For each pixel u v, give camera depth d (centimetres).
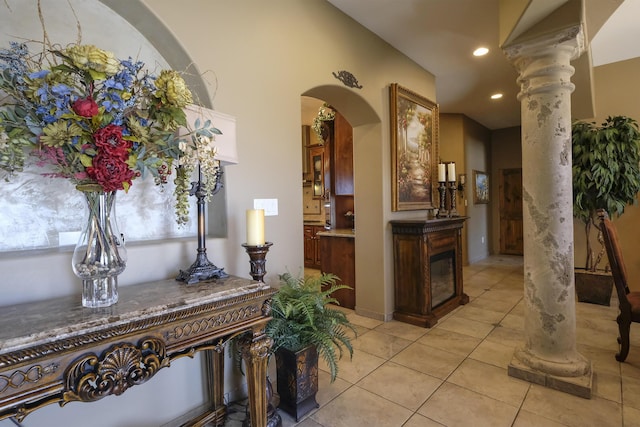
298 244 234
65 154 104
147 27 170
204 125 140
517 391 203
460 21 290
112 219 122
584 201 367
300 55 238
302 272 237
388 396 201
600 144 349
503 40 218
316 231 608
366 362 244
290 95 229
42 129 100
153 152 123
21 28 141
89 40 158
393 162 334
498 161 725
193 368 177
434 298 347
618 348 257
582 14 189
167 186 187
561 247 205
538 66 207
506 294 422
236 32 198
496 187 729
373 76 311
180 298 122
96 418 143
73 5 154
